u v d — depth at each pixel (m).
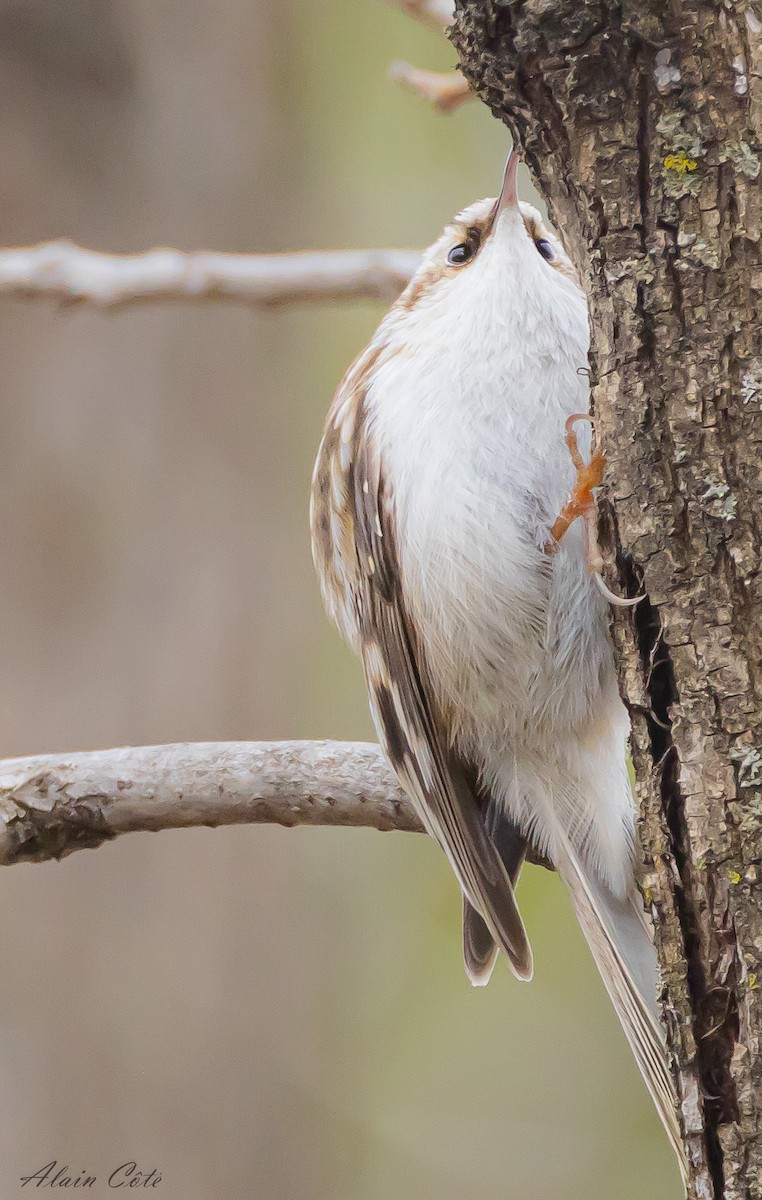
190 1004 8.41
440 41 10.41
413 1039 11.22
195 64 8.48
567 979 10.89
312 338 9.30
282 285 7.53
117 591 8.20
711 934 3.67
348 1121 9.99
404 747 5.39
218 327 8.53
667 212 3.55
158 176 8.40
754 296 3.50
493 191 10.73
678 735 3.70
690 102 3.49
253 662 8.48
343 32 10.27
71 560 8.15
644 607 3.76
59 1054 8.16
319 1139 9.16
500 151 10.81
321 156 9.42
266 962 8.73
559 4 3.49
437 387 5.39
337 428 6.05
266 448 8.62
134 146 8.36
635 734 3.82
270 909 8.79
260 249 8.66
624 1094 11.27
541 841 5.59
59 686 8.09
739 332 3.52
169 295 7.50
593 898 5.29
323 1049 9.32
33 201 8.13
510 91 3.71
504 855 5.73
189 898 8.48
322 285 7.53
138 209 8.34
